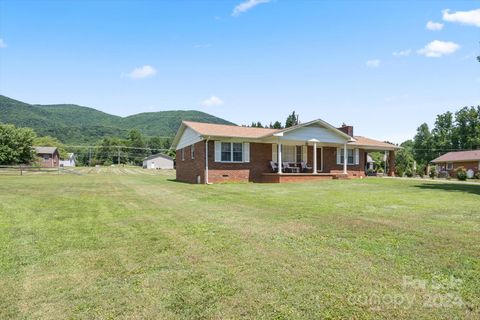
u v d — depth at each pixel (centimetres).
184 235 533
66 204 916
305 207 816
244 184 1697
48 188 1480
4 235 542
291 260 399
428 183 1659
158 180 2250
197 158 1980
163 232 557
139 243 487
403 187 1409
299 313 269
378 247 449
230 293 308
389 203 882
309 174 1958
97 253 439
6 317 267
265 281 335
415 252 425
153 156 8038
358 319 258
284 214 713
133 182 1962
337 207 812
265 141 2011
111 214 744
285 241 486
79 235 540
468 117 5616
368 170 2877
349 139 2181
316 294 303
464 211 741
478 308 274
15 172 3719
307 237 507
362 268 369
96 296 306
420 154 6331
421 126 6631
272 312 271
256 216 695
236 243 479
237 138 1898
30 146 5250
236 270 368
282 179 1861
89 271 372
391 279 337
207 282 335
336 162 2347
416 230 545
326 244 467
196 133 1969
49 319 263
